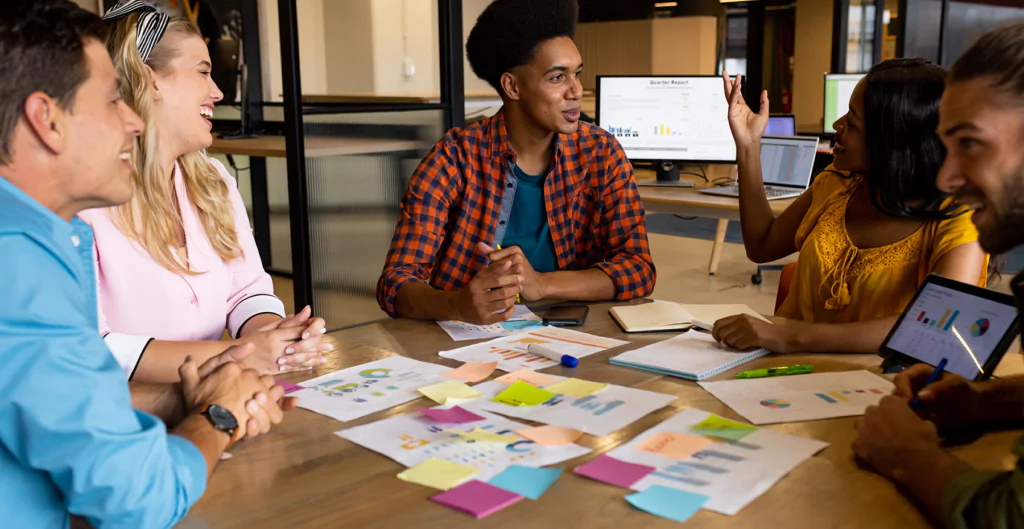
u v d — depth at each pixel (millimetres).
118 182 938
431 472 1030
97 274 1573
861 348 1497
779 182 4168
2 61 820
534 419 1208
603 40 8141
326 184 3465
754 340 1504
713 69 7945
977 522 864
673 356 1483
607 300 1961
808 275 1813
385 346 1618
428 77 8016
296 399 1215
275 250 5809
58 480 833
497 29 1906
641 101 4344
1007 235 917
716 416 1205
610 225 2105
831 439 1132
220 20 5891
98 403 831
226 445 1033
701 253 5727
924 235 1641
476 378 1397
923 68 1584
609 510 936
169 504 878
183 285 1631
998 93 864
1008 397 1169
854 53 7254
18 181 870
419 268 1992
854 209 1791
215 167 1766
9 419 807
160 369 1408
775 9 8367
